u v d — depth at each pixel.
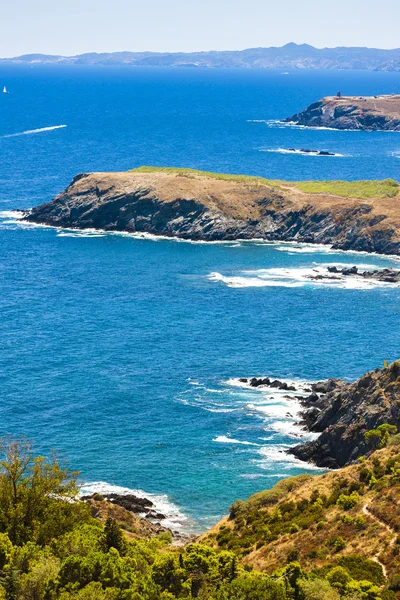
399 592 76.50
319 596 73.62
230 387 146.50
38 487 87.44
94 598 69.44
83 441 126.75
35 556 77.31
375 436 116.44
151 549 88.06
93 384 146.38
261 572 82.31
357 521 90.88
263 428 132.00
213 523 107.00
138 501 110.88
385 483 98.00
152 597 73.38
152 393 143.50
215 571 79.44
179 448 125.50
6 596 72.25
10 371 150.75
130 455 123.31
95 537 82.81
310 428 131.62
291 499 103.31
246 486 115.81
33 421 132.25
